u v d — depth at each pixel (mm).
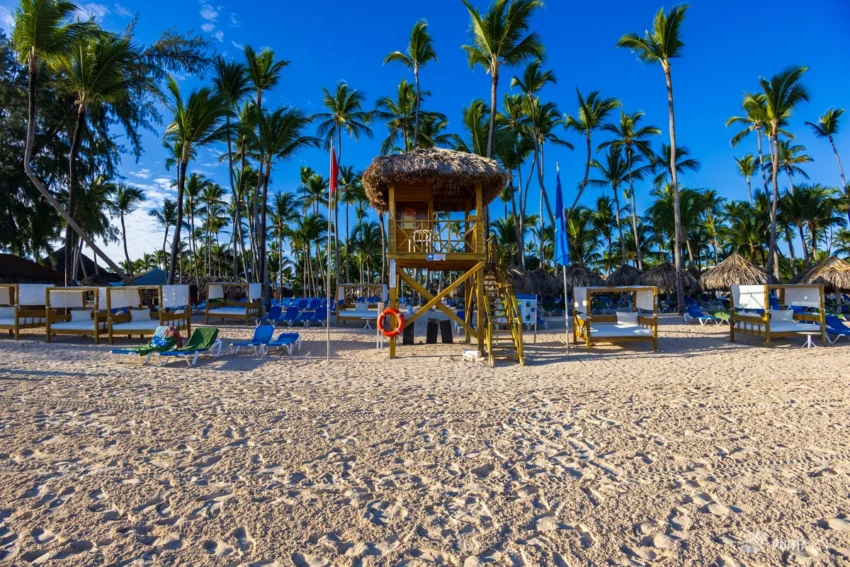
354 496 3432
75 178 16781
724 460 4117
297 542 2812
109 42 15984
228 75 21750
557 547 2771
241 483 3635
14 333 13250
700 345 12297
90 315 13461
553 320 20750
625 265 30547
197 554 2666
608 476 3803
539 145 29516
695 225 33938
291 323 17188
